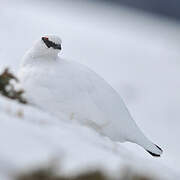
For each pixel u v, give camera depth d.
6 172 5.44
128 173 6.07
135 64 64.25
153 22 131.00
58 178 5.73
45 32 73.75
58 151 6.19
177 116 40.12
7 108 7.82
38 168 5.63
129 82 51.59
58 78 11.74
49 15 97.06
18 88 11.78
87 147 7.02
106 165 6.29
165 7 147.25
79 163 6.14
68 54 61.44
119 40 84.56
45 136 6.80
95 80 12.05
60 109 11.39
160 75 60.28
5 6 91.38
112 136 11.30
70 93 11.51
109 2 149.75
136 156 8.94
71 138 7.17
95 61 60.66
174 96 49.41
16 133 6.45
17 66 39.88
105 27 102.31
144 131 32.56
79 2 140.25
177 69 66.31
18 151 5.89
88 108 11.37
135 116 37.22
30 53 12.73
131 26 115.12
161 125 35.66
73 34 79.31
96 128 11.28
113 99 11.88
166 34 113.12
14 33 65.75
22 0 112.06
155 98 46.25
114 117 11.50
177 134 33.34
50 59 12.61
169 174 7.91
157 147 11.62
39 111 8.55
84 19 108.81
